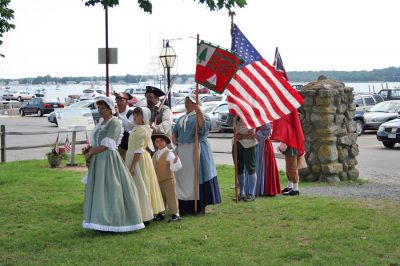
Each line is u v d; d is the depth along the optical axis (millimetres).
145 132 8711
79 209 9992
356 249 7297
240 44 10477
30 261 7098
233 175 14516
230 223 8828
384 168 16594
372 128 28812
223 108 30906
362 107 32562
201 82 9492
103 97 8336
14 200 10867
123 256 7195
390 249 7297
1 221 9195
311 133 13375
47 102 48625
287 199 10883
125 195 8336
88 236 8164
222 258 7031
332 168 13188
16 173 14461
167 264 6848
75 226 8820
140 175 8680
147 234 8242
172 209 9117
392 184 13172
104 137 8250
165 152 9133
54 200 10844
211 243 7707
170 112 9852
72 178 13633
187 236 8055
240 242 7730
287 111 10156
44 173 14539
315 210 9664
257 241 7805
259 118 10039
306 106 13320
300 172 13539
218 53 9383
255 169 10727
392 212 9508
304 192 11836
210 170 9508
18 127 35344
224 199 10844
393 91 39844
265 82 10258
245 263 6820
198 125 9398
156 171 9102
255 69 10336
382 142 24016
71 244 7785
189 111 9570
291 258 7012
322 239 7801
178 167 8977
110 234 8250
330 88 13148
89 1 11641
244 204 10344
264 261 6898
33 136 28422
